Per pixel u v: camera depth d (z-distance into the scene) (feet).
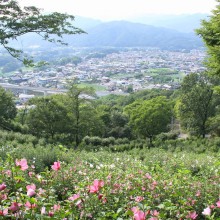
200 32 54.54
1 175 12.84
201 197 17.52
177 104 128.98
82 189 12.96
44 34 39.37
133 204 13.64
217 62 53.67
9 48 38.73
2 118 106.11
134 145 96.02
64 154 35.81
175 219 13.74
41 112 99.66
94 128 110.11
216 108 120.26
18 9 37.45
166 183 18.06
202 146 79.61
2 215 9.62
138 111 113.70
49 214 10.30
